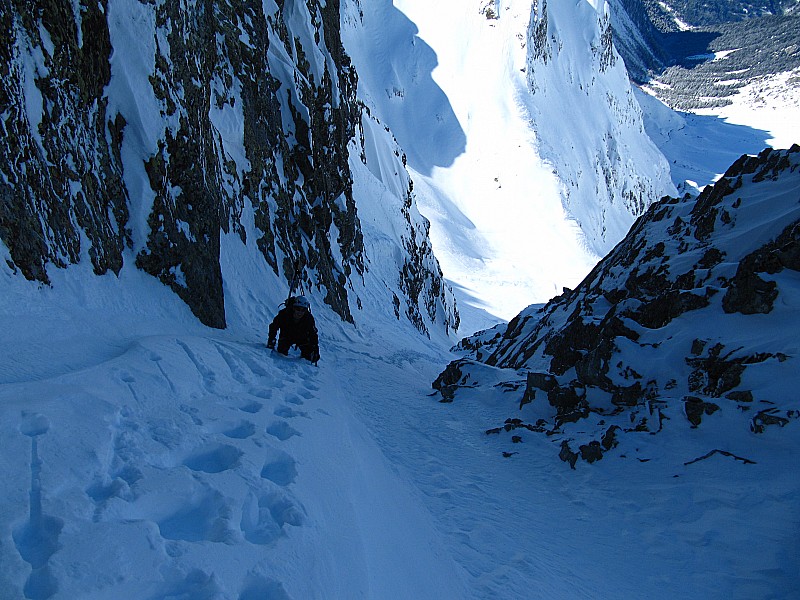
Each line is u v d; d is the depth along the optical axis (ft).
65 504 7.35
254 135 50.52
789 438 21.22
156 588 6.55
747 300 27.99
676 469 22.48
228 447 11.28
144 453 9.97
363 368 43.27
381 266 94.02
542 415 31.63
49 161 20.01
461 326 163.63
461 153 354.54
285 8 68.59
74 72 22.24
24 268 17.42
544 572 16.34
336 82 76.02
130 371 13.85
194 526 8.56
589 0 515.50
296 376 23.04
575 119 418.92
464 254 260.21
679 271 37.60
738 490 20.16
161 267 26.37
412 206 149.18
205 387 15.84
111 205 24.07
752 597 16.35
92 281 20.94
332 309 55.93
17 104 18.57
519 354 55.11
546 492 23.29
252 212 45.50
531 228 317.83
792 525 18.03
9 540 6.38
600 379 30.45
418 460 24.77
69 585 5.98
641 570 17.85
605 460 24.52
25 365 13.30
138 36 26.81
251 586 7.35
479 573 15.34
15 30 19.07
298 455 12.17
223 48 49.29
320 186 64.13
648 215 55.06
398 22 401.08
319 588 8.00
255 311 37.83
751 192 40.24
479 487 22.81
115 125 25.29
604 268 55.57
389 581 10.64
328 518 10.39
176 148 28.50
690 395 26.50
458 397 36.47
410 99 373.81
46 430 9.11
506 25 391.04
